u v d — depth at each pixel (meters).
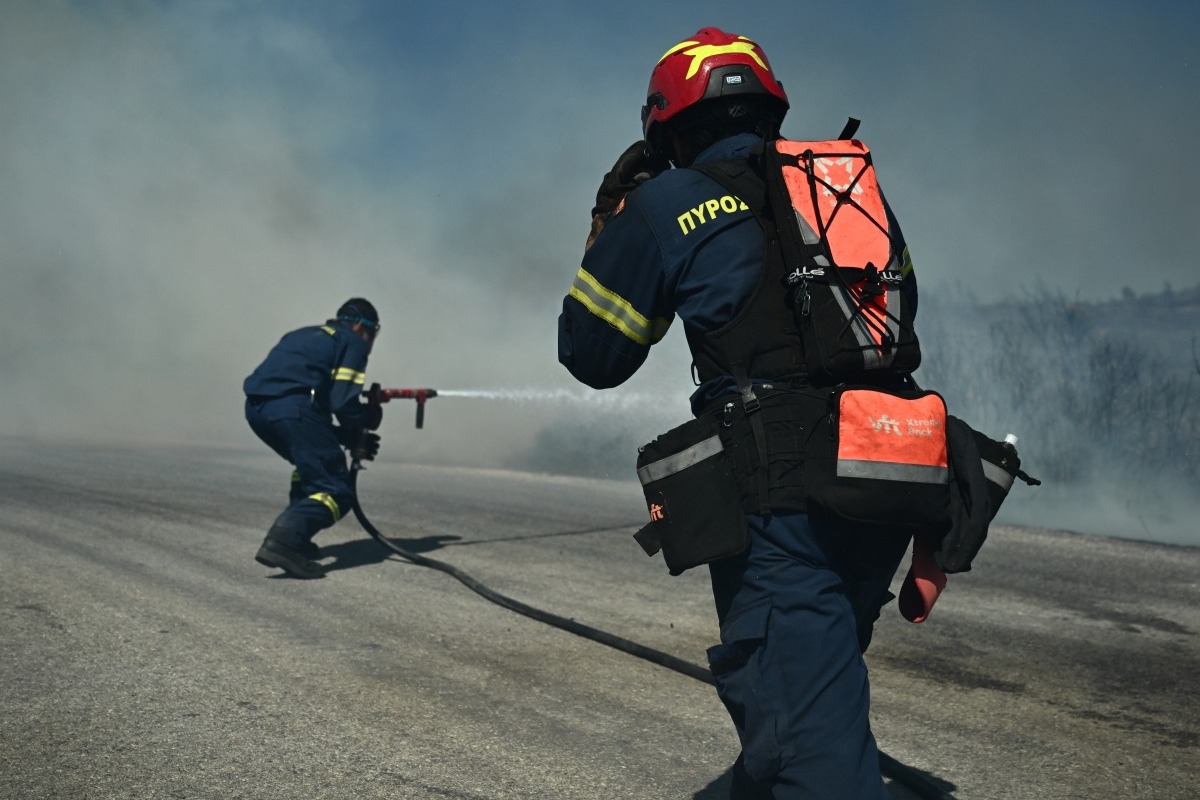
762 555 1.82
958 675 3.60
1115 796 2.61
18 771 2.56
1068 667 3.71
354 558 5.44
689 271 1.91
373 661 3.59
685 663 3.53
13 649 3.56
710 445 1.84
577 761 2.73
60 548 5.34
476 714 3.07
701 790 2.56
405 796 2.49
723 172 1.97
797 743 1.74
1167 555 5.76
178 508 6.92
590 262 1.99
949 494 1.84
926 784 2.57
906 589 1.90
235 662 3.51
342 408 4.95
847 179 1.90
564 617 4.29
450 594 4.68
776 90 2.11
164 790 2.48
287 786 2.52
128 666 3.42
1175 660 3.82
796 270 1.83
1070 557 5.68
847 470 1.75
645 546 1.92
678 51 2.13
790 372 1.85
